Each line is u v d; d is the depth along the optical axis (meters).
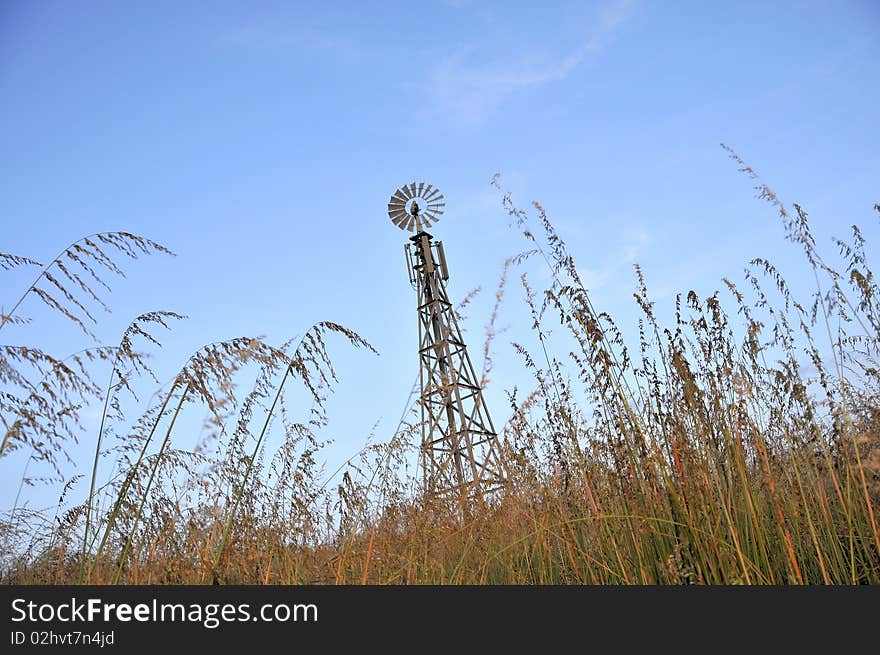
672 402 5.38
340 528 5.90
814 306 5.40
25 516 5.53
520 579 5.78
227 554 5.17
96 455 4.86
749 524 5.17
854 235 5.32
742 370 5.55
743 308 5.71
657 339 5.63
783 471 5.28
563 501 5.93
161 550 5.04
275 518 5.66
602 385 5.46
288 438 6.03
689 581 4.81
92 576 4.62
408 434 6.08
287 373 5.46
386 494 6.02
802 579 4.68
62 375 4.06
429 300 26.55
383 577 5.50
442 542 5.86
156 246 4.62
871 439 4.73
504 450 6.36
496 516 6.20
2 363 3.90
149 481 4.79
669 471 5.23
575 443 5.97
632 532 5.23
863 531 4.89
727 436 5.26
